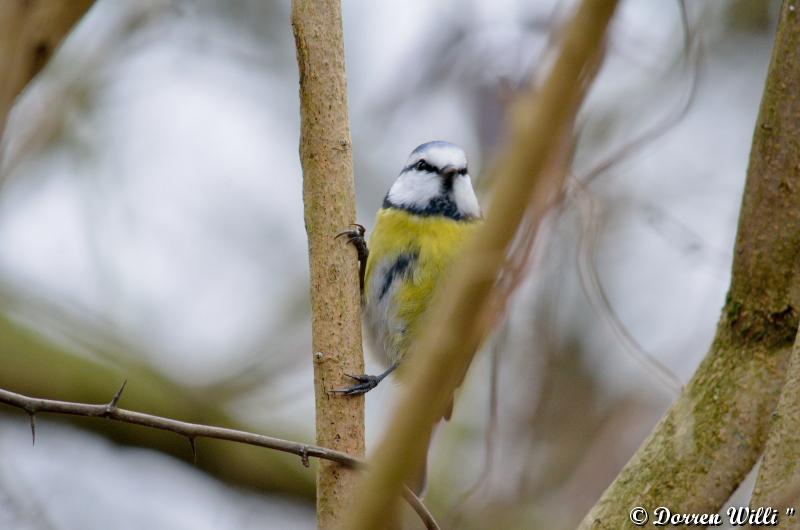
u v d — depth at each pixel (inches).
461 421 406.9
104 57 340.5
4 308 400.5
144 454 397.1
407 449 126.4
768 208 187.5
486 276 117.2
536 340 335.9
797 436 163.2
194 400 410.0
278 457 407.8
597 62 107.4
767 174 187.0
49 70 318.0
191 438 173.5
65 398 388.5
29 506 344.5
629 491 195.2
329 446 215.8
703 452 191.5
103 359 402.3
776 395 189.5
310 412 426.9
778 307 189.3
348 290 222.5
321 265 221.6
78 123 395.9
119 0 337.1
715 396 193.9
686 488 191.2
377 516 128.4
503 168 115.6
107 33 335.6
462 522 343.0
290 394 423.8
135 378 401.1
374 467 128.2
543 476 350.0
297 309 442.9
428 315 325.4
